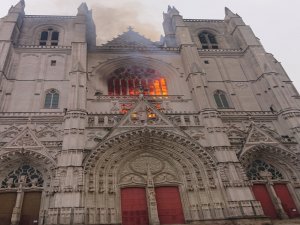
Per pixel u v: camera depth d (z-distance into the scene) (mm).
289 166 32062
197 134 32312
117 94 41375
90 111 35250
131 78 43625
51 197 26781
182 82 41219
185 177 29531
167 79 43156
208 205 27219
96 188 27094
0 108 34125
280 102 36781
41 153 29391
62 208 24156
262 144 32562
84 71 37094
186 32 47469
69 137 29547
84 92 34562
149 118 33375
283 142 33031
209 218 26344
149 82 43344
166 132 31578
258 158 33031
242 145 32188
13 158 29328
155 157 31594
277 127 35750
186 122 34062
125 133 31000
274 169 32500
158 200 28422
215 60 46062
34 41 47156
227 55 47094
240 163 29219
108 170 29000
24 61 41375
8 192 27547
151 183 28766
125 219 26812
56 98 37219
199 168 29656
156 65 44438
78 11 49281
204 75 39188
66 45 45906
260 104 39656
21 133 30797
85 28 44750
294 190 30312
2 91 35594
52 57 42688
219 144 30672
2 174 28734
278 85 38500
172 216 27406
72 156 27844
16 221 25391
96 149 29219
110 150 30141
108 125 32531
